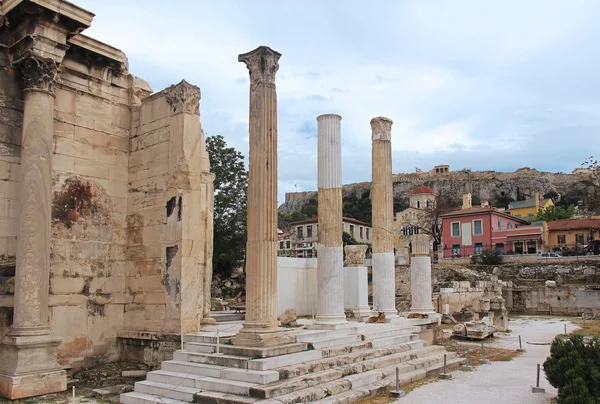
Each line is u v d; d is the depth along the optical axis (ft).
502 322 93.50
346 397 36.81
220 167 164.45
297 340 44.34
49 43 45.55
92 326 50.47
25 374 40.50
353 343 48.93
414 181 492.54
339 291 56.85
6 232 45.42
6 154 46.26
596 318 121.49
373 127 73.05
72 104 51.42
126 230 54.70
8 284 44.83
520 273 177.06
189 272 48.83
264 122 43.98
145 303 51.21
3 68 46.70
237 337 41.68
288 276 87.10
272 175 43.80
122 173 55.11
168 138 51.78
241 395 34.76
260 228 42.68
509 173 473.26
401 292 146.92
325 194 58.95
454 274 171.12
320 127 61.05
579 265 172.24
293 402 33.53
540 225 246.27
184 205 49.29
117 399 39.58
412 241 80.38
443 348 59.67
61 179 49.70
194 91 51.70
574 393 33.88
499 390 42.27
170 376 39.32
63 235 49.24
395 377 44.55
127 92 56.80
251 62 45.29
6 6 45.29
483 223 245.04
